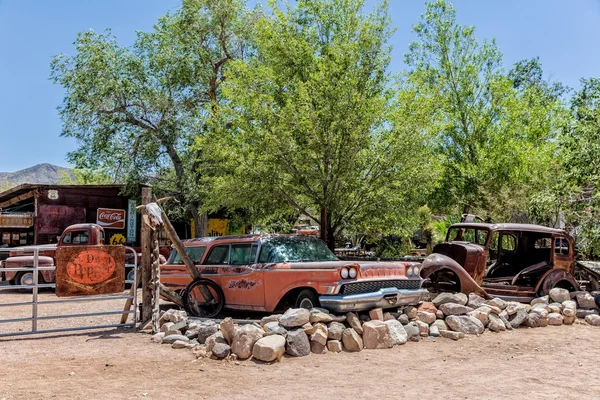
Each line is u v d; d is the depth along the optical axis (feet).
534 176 56.29
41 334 27.35
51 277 52.70
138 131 77.82
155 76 78.38
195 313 31.24
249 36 75.77
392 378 19.43
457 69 70.28
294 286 27.66
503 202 57.98
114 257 28.60
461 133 68.44
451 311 28.60
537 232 37.24
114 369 20.10
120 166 76.84
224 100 73.87
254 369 20.33
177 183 73.97
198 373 19.66
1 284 56.44
